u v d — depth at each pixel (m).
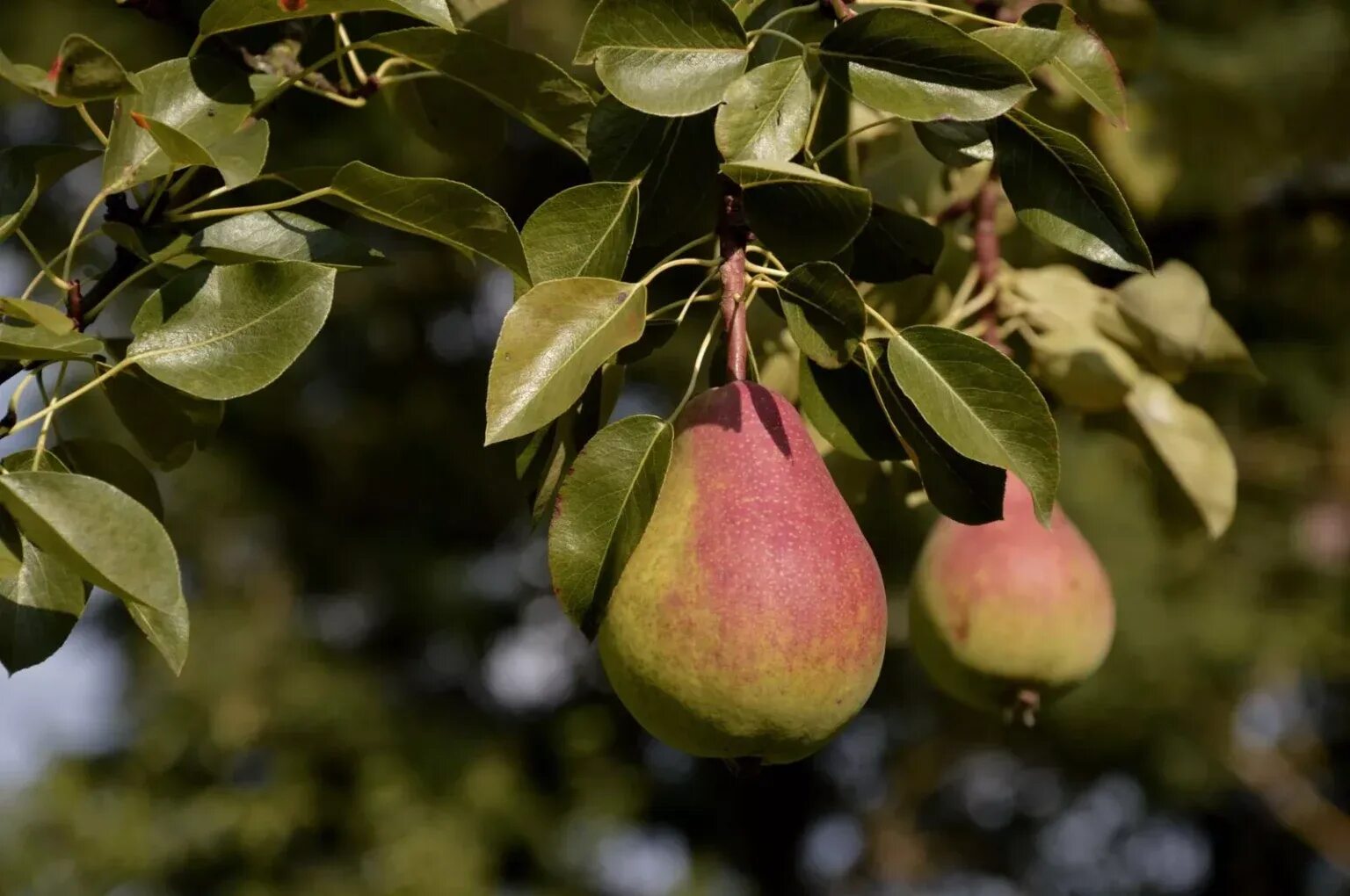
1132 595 2.59
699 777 3.40
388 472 3.09
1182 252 1.43
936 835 3.55
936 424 0.80
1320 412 2.42
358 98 0.95
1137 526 2.58
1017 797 3.53
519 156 2.80
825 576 0.80
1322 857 3.71
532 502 0.86
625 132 0.85
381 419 3.06
